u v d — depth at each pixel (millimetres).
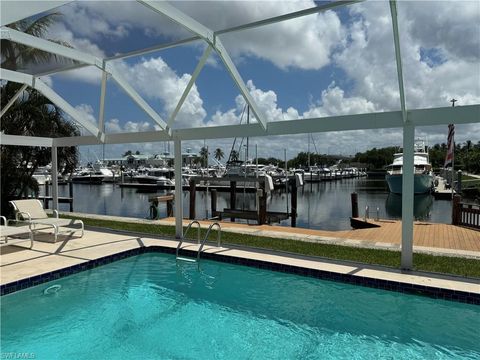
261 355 3455
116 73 6523
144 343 3684
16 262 5570
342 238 7711
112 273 5750
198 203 22672
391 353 3465
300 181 14031
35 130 11602
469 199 24750
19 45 7082
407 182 5121
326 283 5168
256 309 4480
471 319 4086
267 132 6281
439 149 65562
